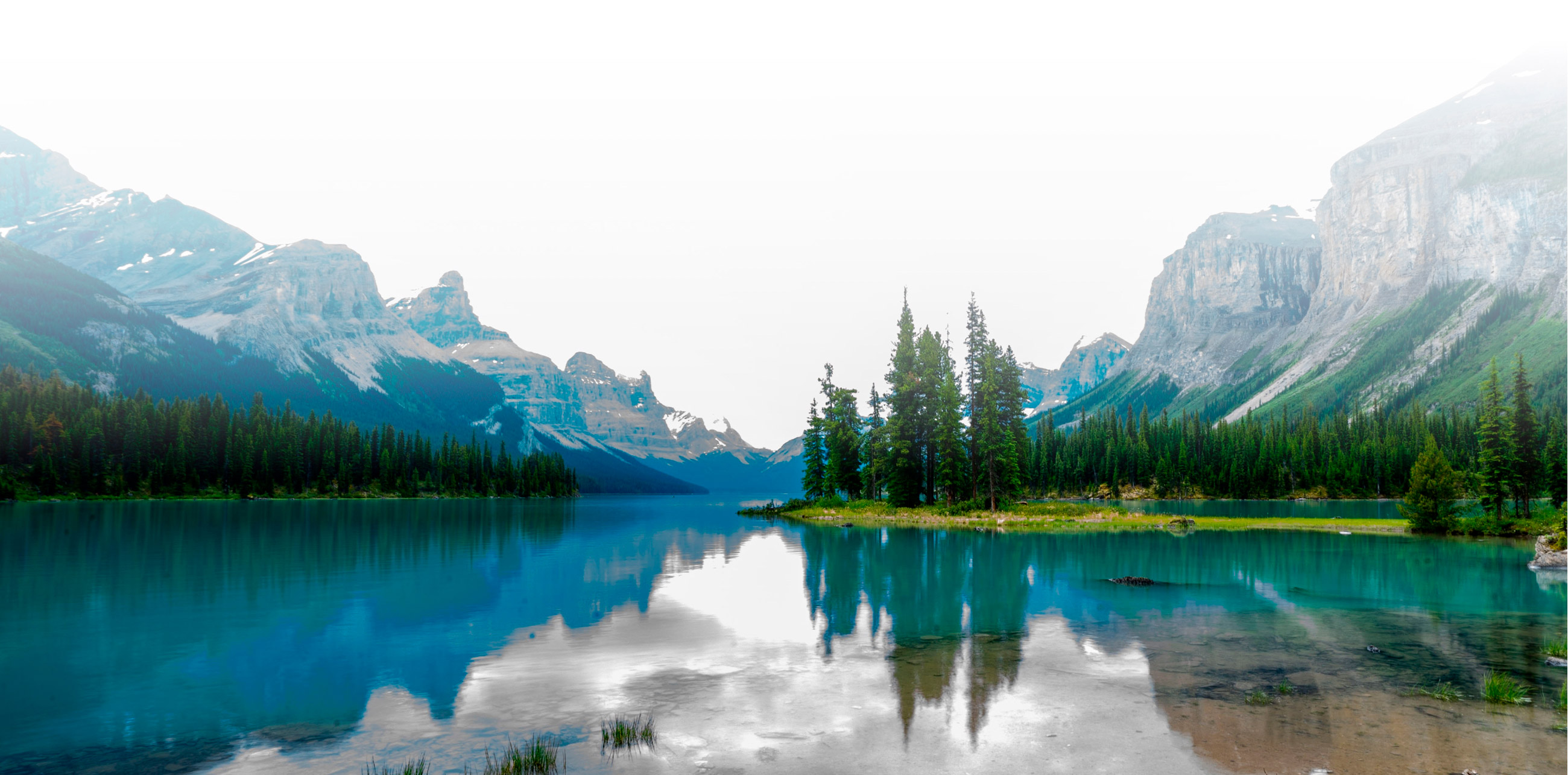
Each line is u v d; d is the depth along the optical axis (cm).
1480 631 2272
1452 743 1292
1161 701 1544
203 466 14562
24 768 1208
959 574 3625
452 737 1343
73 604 2741
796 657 1933
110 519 7888
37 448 12656
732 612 2606
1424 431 16362
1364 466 16188
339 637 2181
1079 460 18562
